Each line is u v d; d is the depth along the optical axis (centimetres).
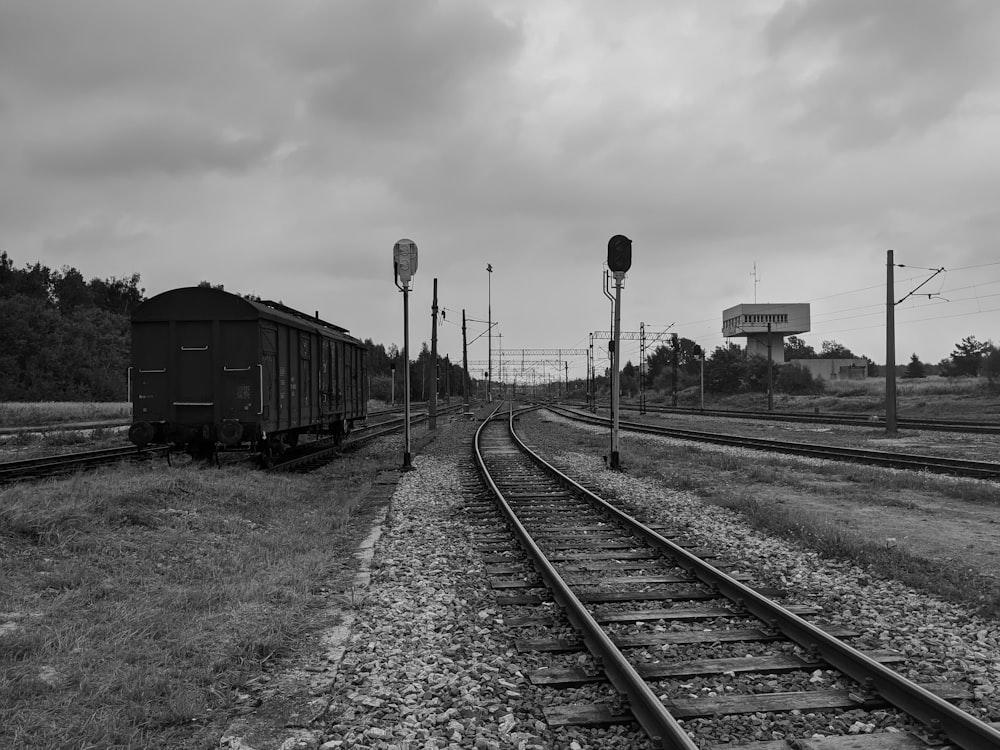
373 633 659
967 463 1906
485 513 1300
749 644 620
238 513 1233
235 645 604
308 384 2088
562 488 1633
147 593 753
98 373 7694
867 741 439
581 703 502
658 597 762
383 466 2095
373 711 498
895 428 3403
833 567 895
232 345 1703
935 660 579
